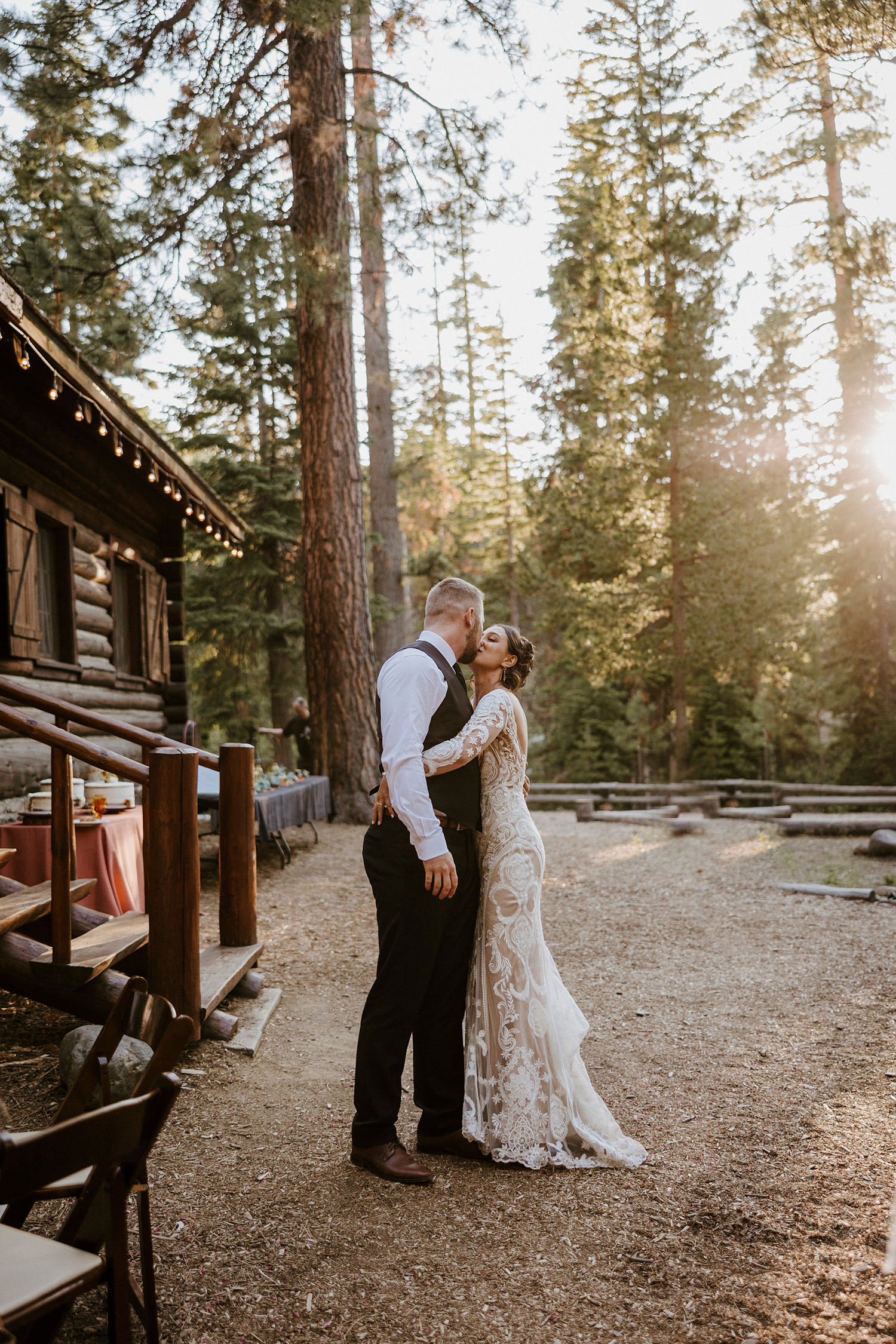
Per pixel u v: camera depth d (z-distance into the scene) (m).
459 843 3.09
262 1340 2.21
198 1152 3.18
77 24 8.63
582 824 13.04
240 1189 2.92
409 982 3.02
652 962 5.71
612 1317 2.29
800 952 5.80
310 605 11.88
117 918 4.42
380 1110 3.02
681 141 15.74
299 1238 2.64
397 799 2.88
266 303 9.70
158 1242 2.61
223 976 4.32
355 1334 2.23
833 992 4.95
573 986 5.23
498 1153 3.07
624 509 16.27
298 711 12.43
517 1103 3.08
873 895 7.17
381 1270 2.49
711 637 15.70
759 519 15.38
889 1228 2.63
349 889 8.05
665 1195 2.87
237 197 9.44
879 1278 2.40
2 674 6.75
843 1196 2.83
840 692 17.94
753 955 5.79
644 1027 4.49
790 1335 2.20
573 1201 2.85
